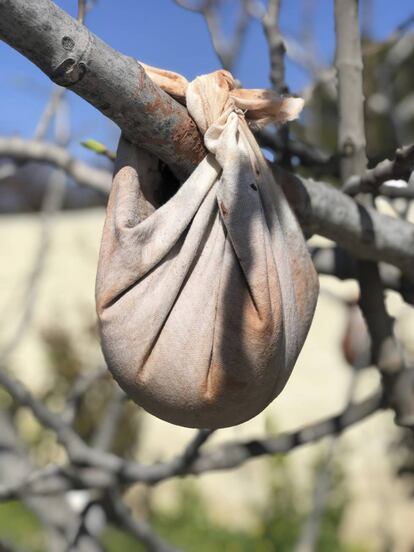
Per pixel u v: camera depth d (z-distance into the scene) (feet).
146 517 9.45
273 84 3.18
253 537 10.91
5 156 4.18
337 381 10.51
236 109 2.06
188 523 11.71
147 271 1.97
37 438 8.85
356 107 3.00
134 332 1.96
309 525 4.36
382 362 3.08
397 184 3.22
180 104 2.03
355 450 9.84
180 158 2.03
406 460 9.62
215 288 1.97
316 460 9.70
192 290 1.97
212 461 3.39
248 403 1.97
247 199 1.97
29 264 13.87
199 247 1.99
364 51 4.15
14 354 11.93
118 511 3.81
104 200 4.38
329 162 3.17
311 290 2.09
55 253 13.51
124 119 1.94
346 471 9.82
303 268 2.08
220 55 3.46
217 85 2.05
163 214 1.98
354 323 4.43
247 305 1.93
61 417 3.67
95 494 3.77
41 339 11.48
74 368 10.97
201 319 1.96
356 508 10.18
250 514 11.43
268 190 2.04
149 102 1.93
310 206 2.41
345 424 3.30
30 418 9.48
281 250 2.03
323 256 3.19
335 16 3.04
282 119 2.09
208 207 1.99
